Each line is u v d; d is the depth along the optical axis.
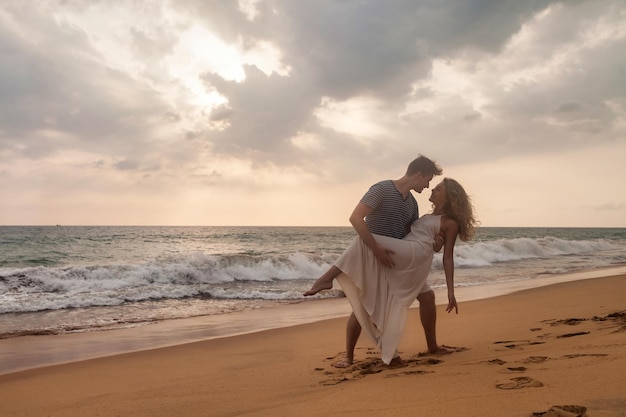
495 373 2.76
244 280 14.87
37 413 3.26
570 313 6.28
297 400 2.84
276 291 12.23
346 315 8.71
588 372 2.43
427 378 2.86
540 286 11.35
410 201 3.88
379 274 3.68
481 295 10.44
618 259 22.88
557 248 28.50
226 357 5.22
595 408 1.82
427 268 3.71
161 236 51.75
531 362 3.02
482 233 78.69
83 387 4.07
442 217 3.82
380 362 3.87
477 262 20.52
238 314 8.91
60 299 10.29
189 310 9.39
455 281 13.73
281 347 5.62
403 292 3.67
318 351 5.15
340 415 2.24
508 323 5.87
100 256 27.12
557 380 2.36
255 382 3.70
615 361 2.60
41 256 26.89
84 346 6.24
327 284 3.71
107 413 3.10
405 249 3.63
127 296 10.80
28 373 4.73
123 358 5.38
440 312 7.61
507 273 16.16
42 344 6.38
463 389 2.43
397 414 2.12
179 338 6.73
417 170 3.78
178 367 4.78
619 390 2.02
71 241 38.88
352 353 4.03
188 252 31.16
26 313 9.00
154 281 13.61
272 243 43.38
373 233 3.79
